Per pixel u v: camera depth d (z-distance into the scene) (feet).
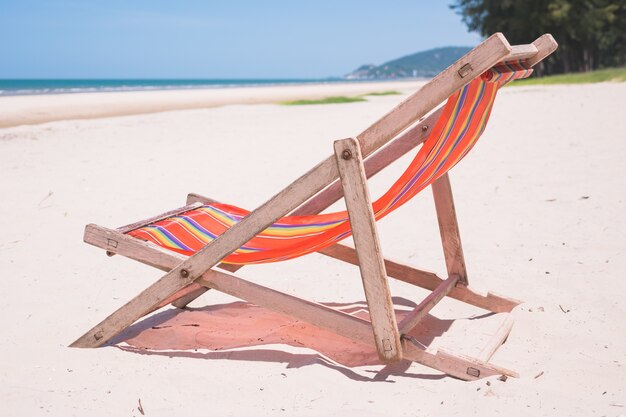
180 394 8.83
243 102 92.89
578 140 30.78
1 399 8.47
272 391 8.85
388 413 8.20
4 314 12.11
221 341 10.96
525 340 10.42
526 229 17.01
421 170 9.36
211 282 10.07
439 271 14.42
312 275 14.47
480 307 11.94
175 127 46.26
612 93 58.59
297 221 11.48
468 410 8.14
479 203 20.15
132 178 25.99
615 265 13.76
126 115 62.18
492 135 34.53
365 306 12.53
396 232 17.67
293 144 35.17
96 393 8.77
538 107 48.83
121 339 11.18
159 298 10.09
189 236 11.27
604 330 10.57
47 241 17.37
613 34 169.68
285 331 11.32
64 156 32.04
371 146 8.48
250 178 25.48
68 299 13.07
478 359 9.15
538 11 160.86
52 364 9.73
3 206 21.36
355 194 8.55
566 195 20.24
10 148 34.96
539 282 13.07
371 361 10.09
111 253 10.39
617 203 18.75
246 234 9.47
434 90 7.88
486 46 7.54
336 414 8.04
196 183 24.71
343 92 138.92
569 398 8.25
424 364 9.34
